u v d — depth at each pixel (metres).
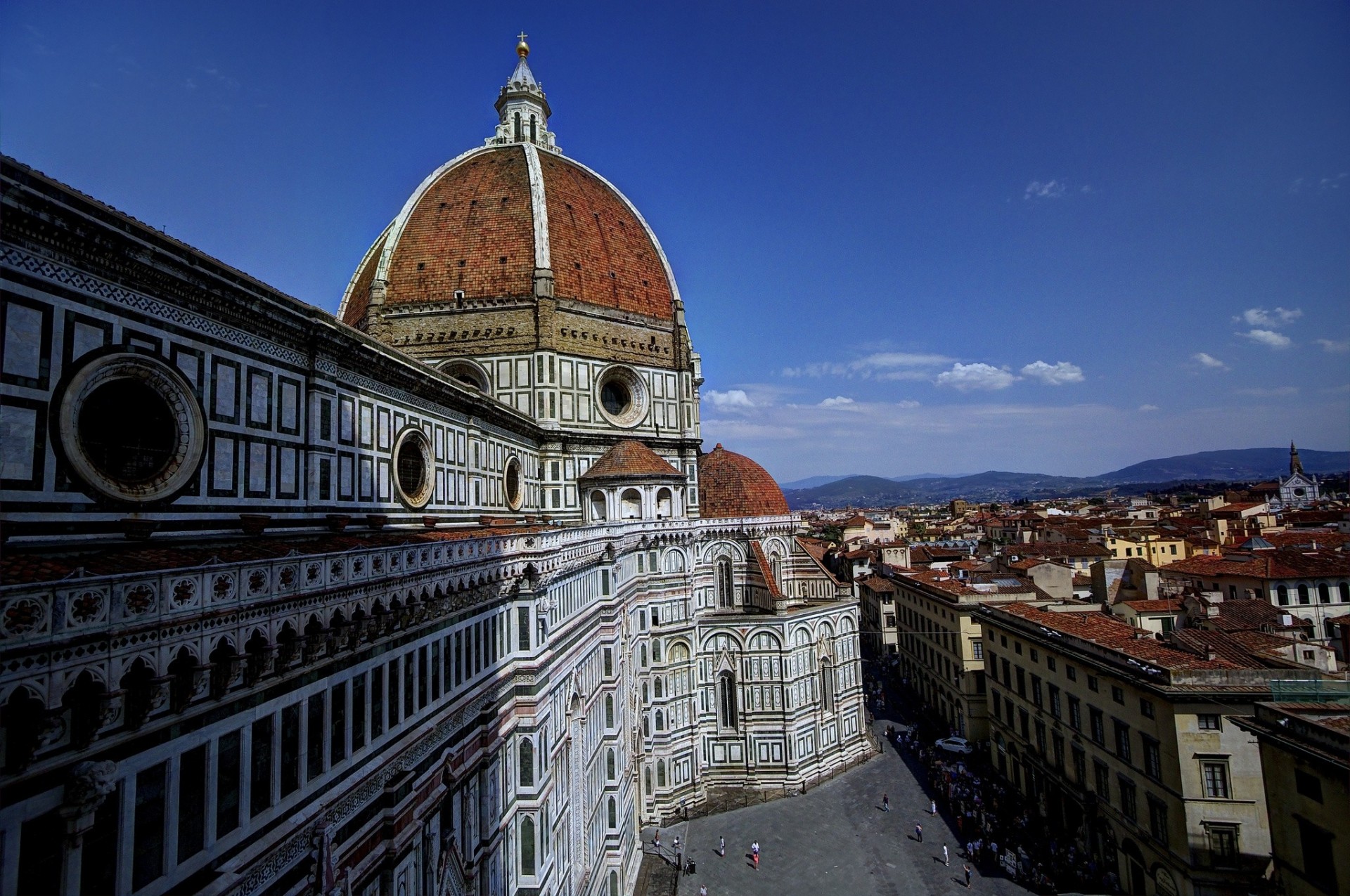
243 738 17.06
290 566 18.42
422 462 42.06
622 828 52.94
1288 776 39.25
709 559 81.38
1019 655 73.00
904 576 114.31
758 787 75.62
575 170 95.56
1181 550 127.75
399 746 24.03
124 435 20.56
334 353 31.02
